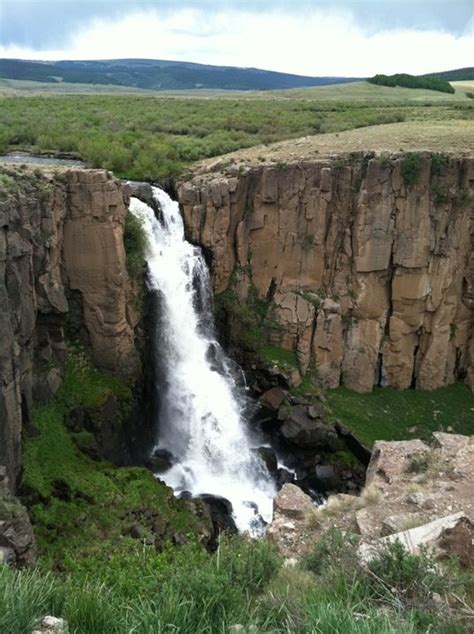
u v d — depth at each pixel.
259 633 9.27
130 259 35.62
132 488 28.45
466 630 9.55
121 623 9.51
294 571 12.52
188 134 60.03
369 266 40.53
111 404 32.84
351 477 36.75
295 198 40.56
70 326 33.88
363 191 39.62
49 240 30.20
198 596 10.12
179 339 39.28
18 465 25.58
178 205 41.00
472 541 12.92
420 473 18.66
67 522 25.02
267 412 39.66
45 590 10.43
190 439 37.97
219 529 30.58
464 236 40.19
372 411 40.75
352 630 8.56
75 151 50.09
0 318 23.53
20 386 26.31
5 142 49.97
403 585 10.84
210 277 41.31
